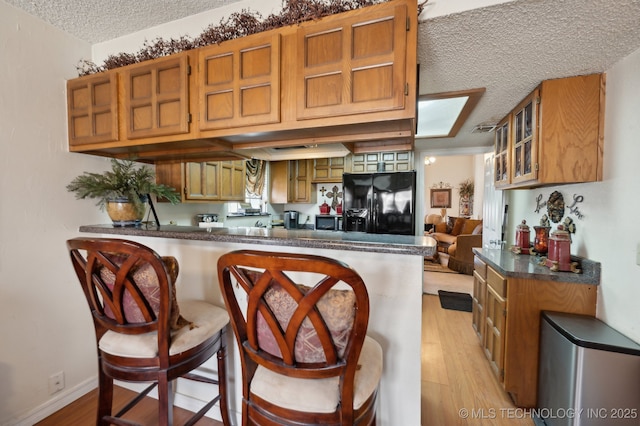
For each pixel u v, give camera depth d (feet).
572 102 5.30
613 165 4.82
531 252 7.16
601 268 5.00
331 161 14.73
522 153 6.49
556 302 5.28
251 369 3.02
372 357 3.22
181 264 5.28
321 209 15.11
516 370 5.46
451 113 7.54
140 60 4.99
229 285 2.78
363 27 3.64
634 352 3.95
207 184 8.67
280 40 4.05
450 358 7.18
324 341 2.40
